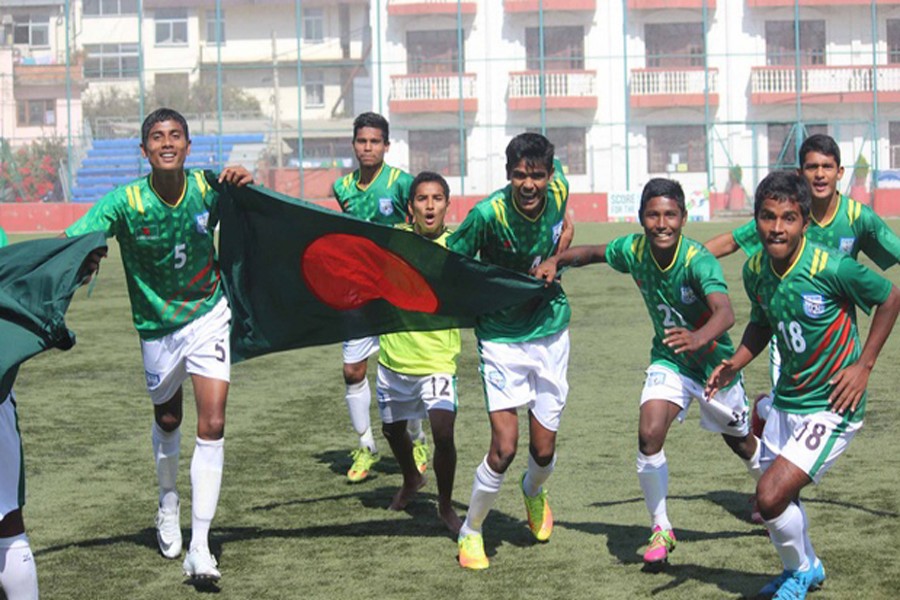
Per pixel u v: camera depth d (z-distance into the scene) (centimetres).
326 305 526
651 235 469
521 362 492
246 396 872
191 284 494
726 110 3541
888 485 579
